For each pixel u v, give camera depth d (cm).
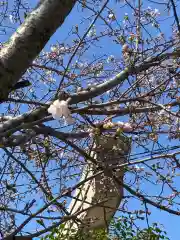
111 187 404
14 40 245
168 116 372
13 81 245
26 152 384
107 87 298
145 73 368
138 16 370
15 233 277
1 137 277
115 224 443
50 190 378
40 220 369
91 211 424
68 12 253
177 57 344
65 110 274
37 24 246
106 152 367
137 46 342
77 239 418
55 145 404
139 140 371
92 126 338
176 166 358
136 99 313
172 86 384
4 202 379
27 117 285
